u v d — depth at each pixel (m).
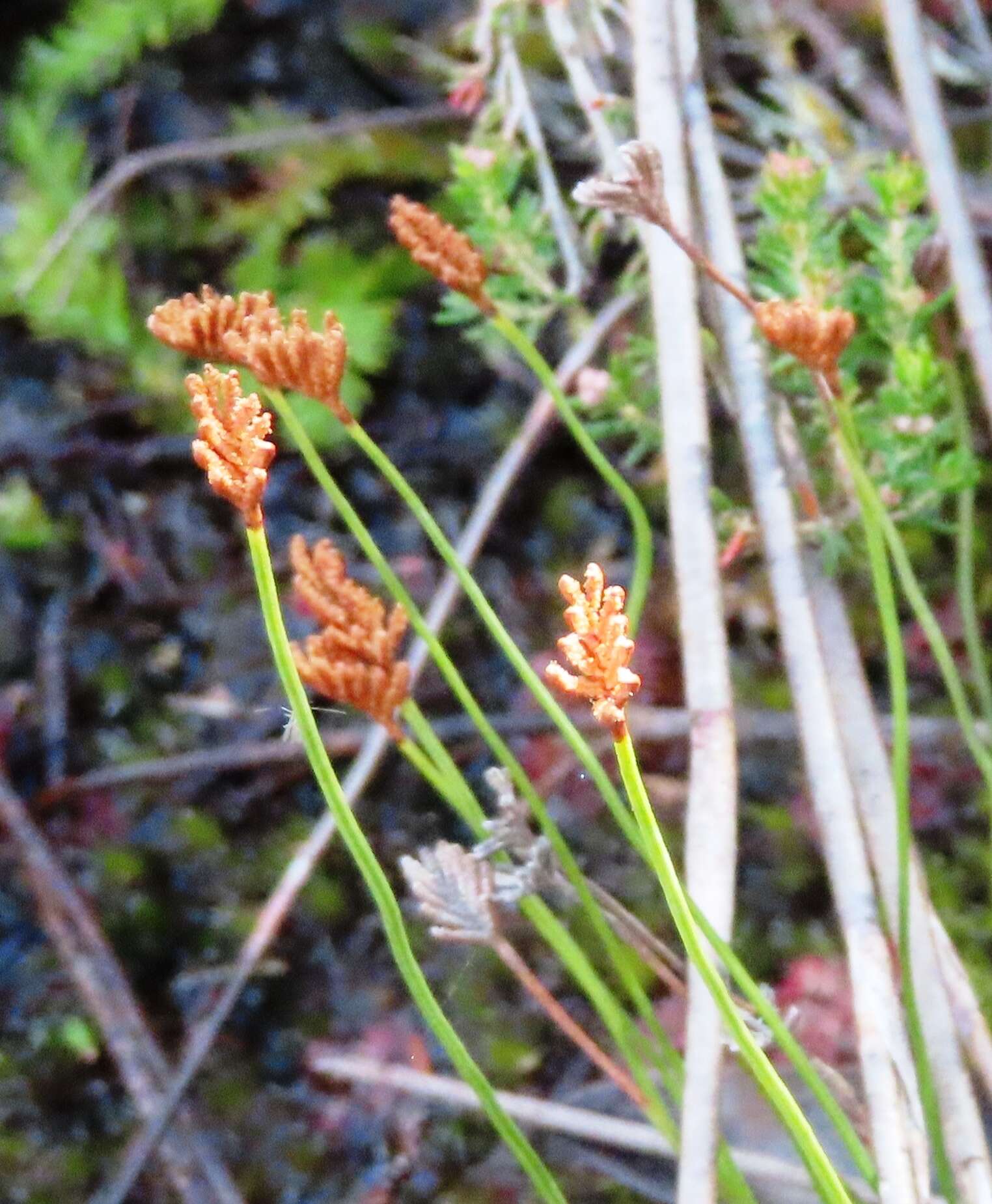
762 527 0.35
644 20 0.36
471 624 0.40
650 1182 0.36
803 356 0.33
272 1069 0.38
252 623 0.40
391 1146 0.37
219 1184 0.37
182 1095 0.37
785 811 0.39
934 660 0.39
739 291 0.33
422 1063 0.37
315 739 0.32
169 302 0.33
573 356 0.38
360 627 0.33
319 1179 0.37
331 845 0.39
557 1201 0.33
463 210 0.40
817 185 0.36
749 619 0.40
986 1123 0.35
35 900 0.39
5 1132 0.37
